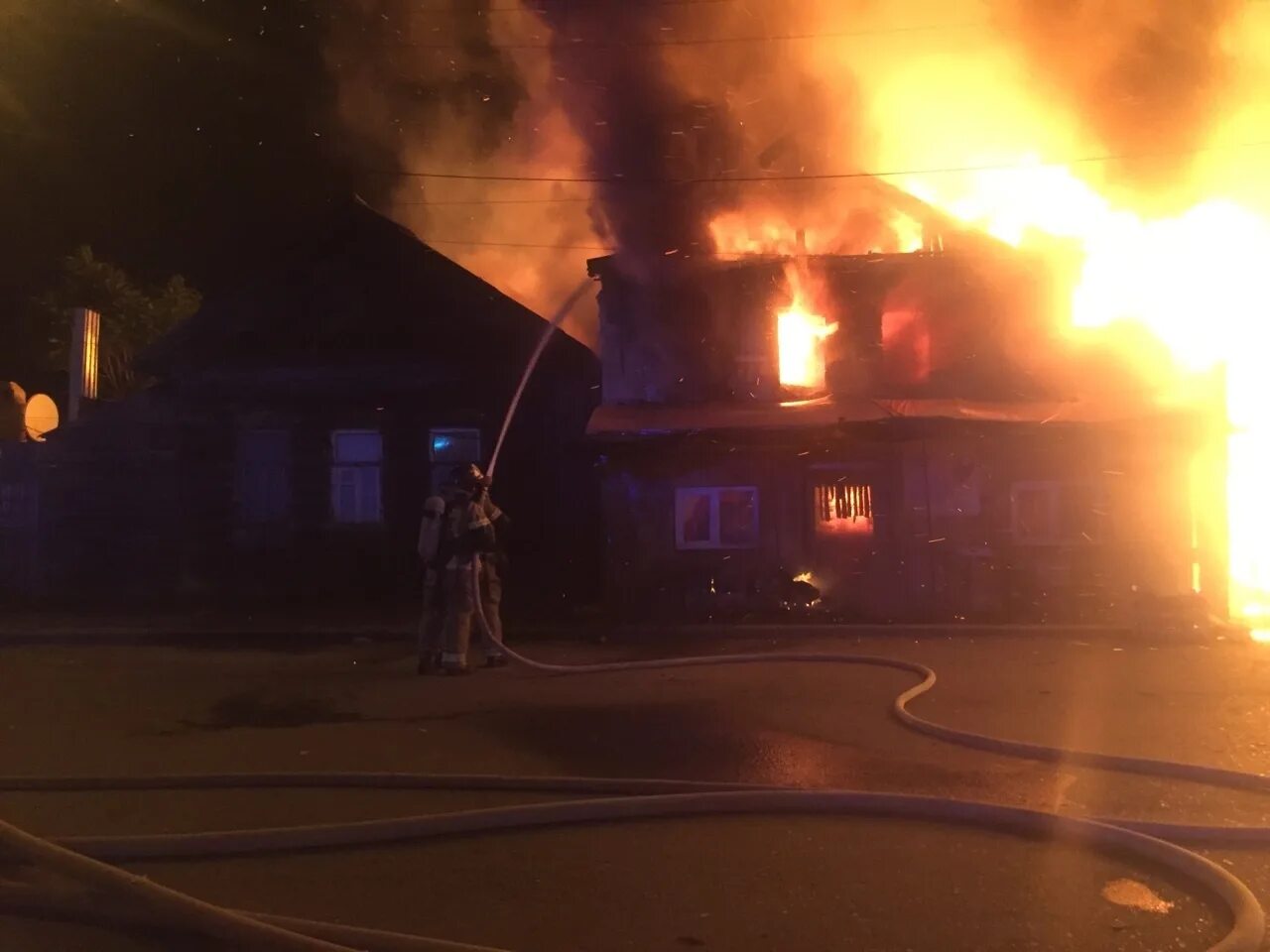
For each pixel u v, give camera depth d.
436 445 18.81
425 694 9.51
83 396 21.25
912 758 6.95
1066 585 15.34
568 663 11.41
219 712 8.77
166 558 18.78
